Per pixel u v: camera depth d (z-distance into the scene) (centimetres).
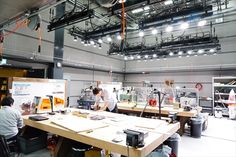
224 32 914
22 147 331
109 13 570
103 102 450
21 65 665
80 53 929
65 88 437
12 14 374
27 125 305
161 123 273
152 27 529
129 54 920
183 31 995
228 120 771
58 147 298
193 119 497
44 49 735
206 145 423
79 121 272
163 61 1116
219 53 931
